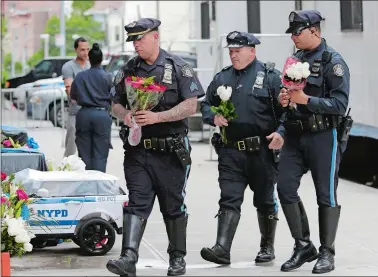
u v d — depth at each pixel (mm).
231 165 11062
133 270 10148
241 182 11109
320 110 10430
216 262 11070
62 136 25984
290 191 10836
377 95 17547
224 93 10766
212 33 28766
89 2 65500
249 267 11180
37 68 37750
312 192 17406
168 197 10484
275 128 10906
